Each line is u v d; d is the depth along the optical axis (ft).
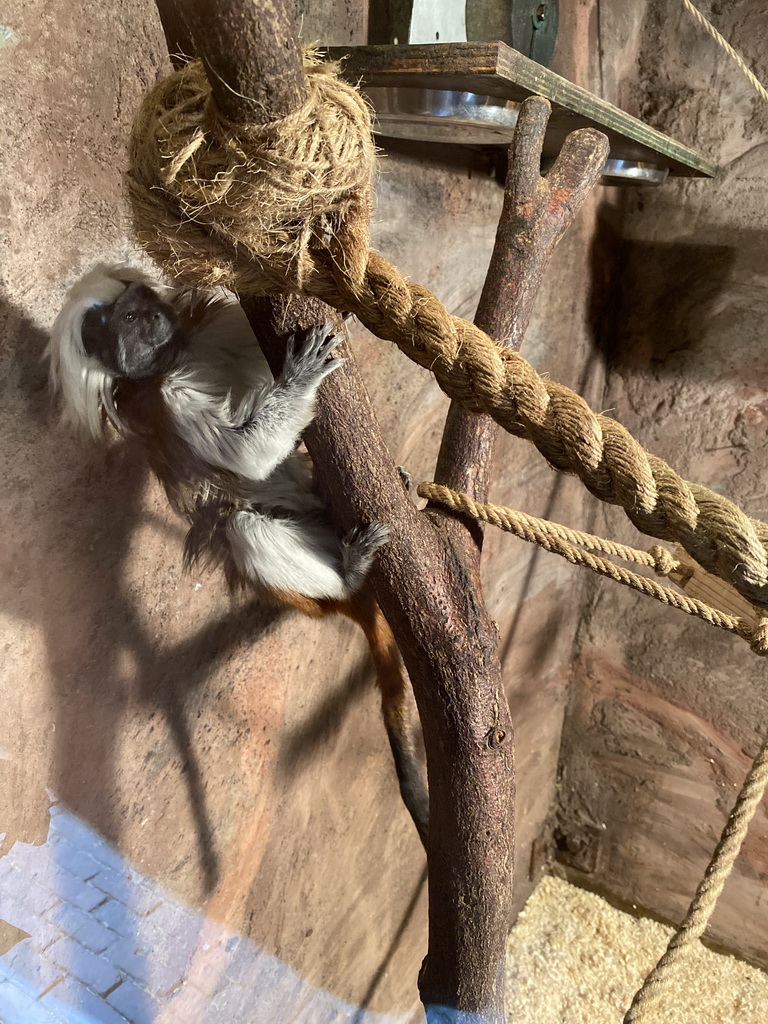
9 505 5.59
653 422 12.29
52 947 6.14
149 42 6.07
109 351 5.91
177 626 7.20
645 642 13.24
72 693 6.28
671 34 10.86
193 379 6.11
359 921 10.74
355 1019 11.00
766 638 4.97
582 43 10.23
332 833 9.95
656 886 14.08
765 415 11.13
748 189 10.71
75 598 6.18
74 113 5.62
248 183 3.44
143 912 7.13
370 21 7.84
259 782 8.55
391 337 4.21
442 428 10.35
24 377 5.58
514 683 13.06
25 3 5.16
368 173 3.72
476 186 9.75
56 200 5.62
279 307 4.83
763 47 10.15
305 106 3.35
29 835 5.99
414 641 5.30
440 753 5.42
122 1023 6.81
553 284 11.02
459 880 5.46
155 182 3.77
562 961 13.51
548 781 14.84
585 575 13.78
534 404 3.87
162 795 7.34
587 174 6.71
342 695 9.70
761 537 3.49
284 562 6.61
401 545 5.18
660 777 13.62
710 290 11.33
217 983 8.18
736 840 5.37
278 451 5.49
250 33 2.95
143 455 6.55
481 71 5.84
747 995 12.65
